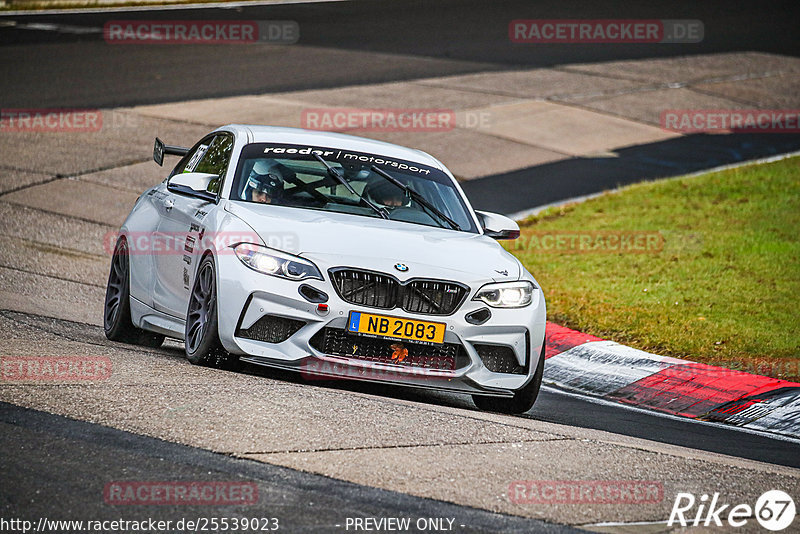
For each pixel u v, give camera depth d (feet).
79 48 313.32
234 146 90.94
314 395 69.97
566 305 125.18
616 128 254.06
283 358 74.18
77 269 134.00
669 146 240.32
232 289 75.10
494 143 231.71
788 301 126.00
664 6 441.68
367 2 437.99
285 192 85.92
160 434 57.47
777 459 76.38
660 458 64.90
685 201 185.88
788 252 150.30
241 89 265.54
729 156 232.12
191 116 234.58
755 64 336.70
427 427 65.36
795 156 225.35
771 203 182.39
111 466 52.13
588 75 308.19
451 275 77.25
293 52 322.14
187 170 99.86
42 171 188.03
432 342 75.82
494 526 49.24
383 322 74.95
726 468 64.54
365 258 76.02
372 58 317.22
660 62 332.19
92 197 175.94
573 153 230.07
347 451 57.98
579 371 104.53
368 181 89.97
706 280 136.46
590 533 49.65
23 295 112.88
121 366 74.02
